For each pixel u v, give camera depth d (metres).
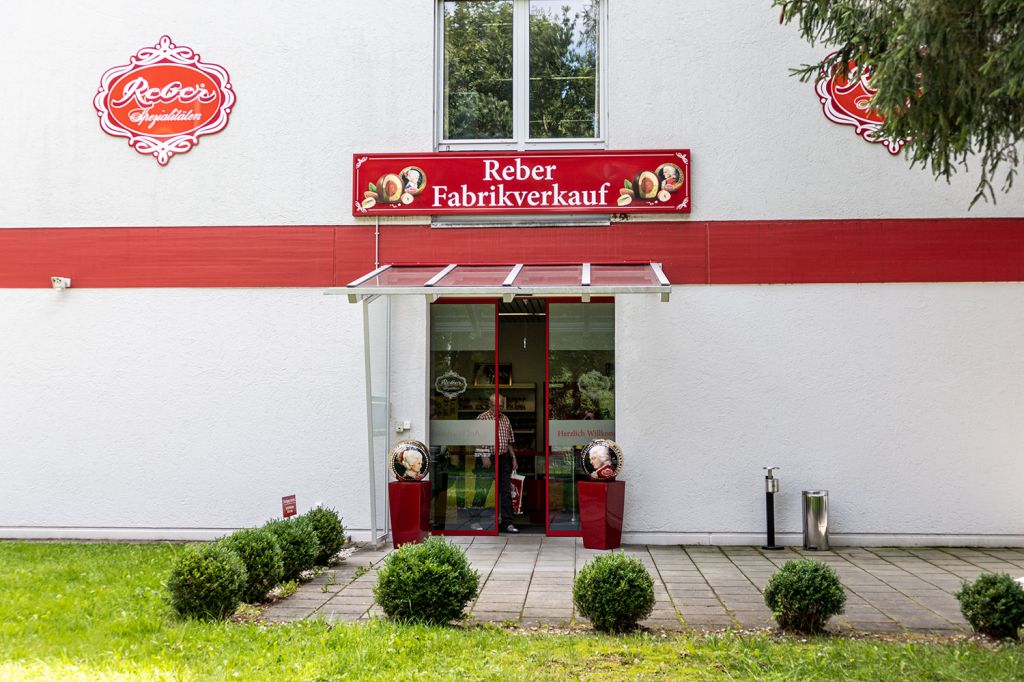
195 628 6.63
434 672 5.66
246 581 7.42
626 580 6.70
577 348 11.47
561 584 8.46
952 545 10.48
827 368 10.68
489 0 11.48
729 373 10.77
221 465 11.05
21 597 7.50
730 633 6.61
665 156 10.90
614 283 9.46
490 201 11.02
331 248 11.15
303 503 10.97
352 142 11.22
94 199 11.30
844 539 10.54
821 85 10.82
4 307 11.27
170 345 11.16
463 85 11.44
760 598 7.91
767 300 10.77
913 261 10.65
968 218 10.64
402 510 10.47
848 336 10.68
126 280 11.22
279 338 11.10
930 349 10.61
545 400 11.55
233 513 11.00
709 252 10.85
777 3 7.00
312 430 11.02
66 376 11.19
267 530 8.34
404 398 11.20
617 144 11.02
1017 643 6.43
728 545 10.62
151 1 11.39
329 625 6.84
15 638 6.33
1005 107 6.10
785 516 10.62
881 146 10.73
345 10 11.30
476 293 9.21
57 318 11.23
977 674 5.58
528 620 7.14
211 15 11.36
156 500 11.05
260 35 11.33
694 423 10.76
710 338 10.80
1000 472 10.49
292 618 7.18
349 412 10.99
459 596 6.91
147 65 11.37
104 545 10.46
